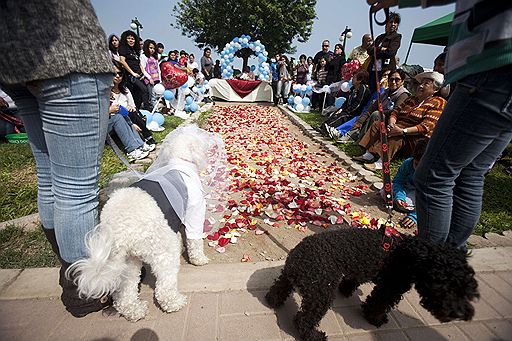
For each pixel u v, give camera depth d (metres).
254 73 17.48
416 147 3.20
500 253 2.51
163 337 1.77
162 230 1.83
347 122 6.60
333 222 3.15
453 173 1.76
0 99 5.15
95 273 1.49
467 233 2.01
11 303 1.94
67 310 1.88
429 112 4.21
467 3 1.53
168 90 8.58
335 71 10.46
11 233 2.62
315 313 1.71
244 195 3.75
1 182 3.58
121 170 4.12
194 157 2.43
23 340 1.71
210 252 2.66
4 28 1.29
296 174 4.57
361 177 4.43
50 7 1.32
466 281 1.50
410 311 2.03
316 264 1.69
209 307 1.98
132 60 7.70
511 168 4.67
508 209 3.48
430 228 1.92
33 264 2.31
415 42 8.30
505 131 1.69
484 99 1.52
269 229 3.03
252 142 6.51
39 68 1.32
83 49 1.41
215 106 12.73
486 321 1.95
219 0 29.45
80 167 1.59
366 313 1.94
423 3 1.64
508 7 1.35
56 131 1.48
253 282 2.18
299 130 8.07
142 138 5.21
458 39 1.59
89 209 1.70
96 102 1.52
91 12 1.48
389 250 1.80
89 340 1.74
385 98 5.33
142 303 1.93
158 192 1.92
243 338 1.78
